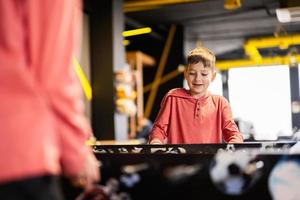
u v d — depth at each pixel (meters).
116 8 6.56
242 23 9.67
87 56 6.45
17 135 0.71
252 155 1.04
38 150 0.72
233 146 1.64
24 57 0.74
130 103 6.50
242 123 8.56
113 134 6.33
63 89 0.76
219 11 8.67
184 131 2.13
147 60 9.26
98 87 6.46
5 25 0.73
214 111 2.14
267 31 10.40
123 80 6.43
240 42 11.53
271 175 1.02
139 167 1.09
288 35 10.57
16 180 0.70
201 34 10.66
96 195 1.10
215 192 1.05
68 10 0.79
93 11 6.53
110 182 1.11
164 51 9.92
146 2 7.86
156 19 9.20
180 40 9.77
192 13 8.78
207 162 1.05
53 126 0.75
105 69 6.44
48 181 0.74
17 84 0.72
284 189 1.01
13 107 0.71
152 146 1.65
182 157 1.07
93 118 6.47
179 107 2.15
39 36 0.75
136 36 9.84
